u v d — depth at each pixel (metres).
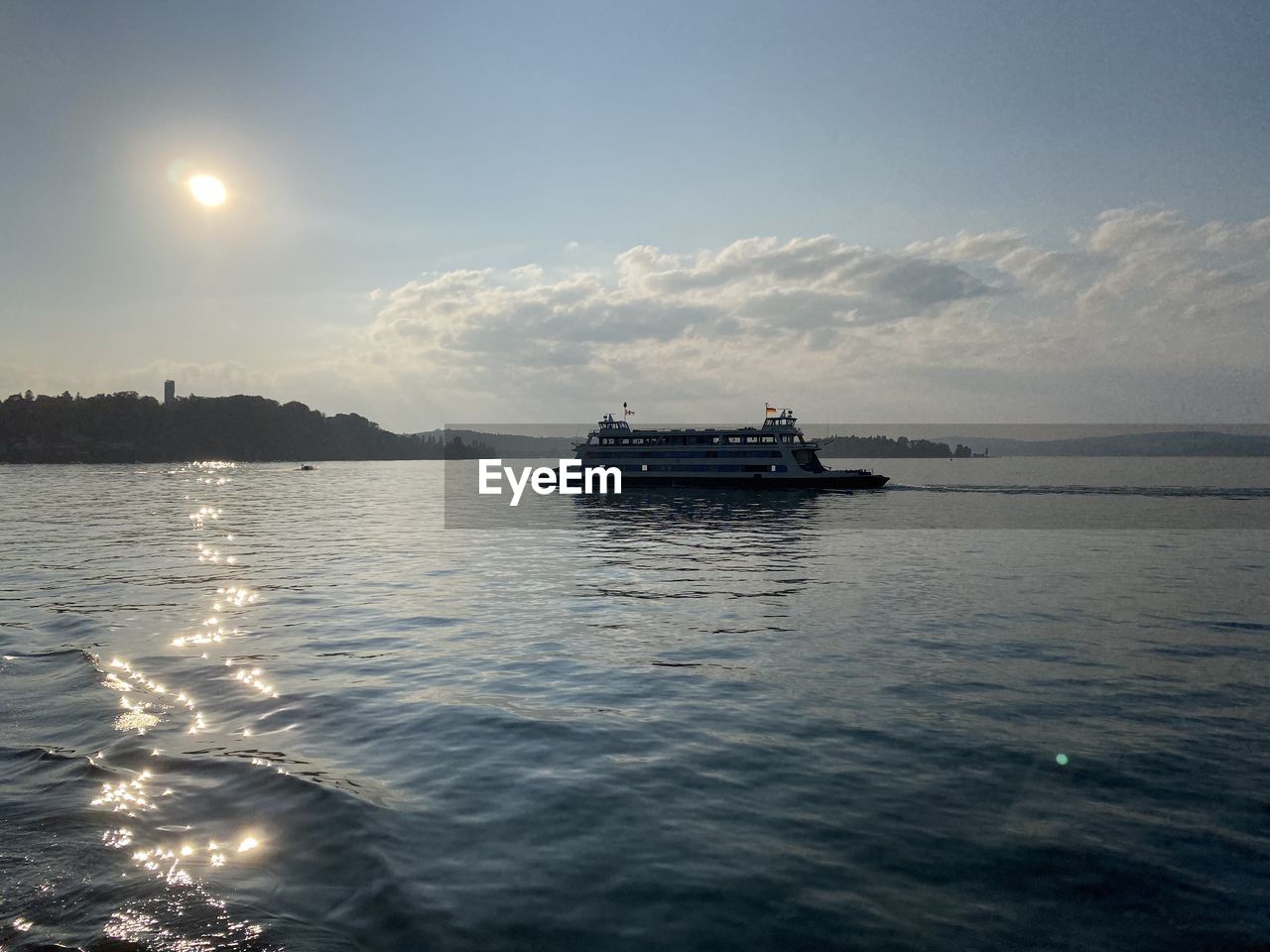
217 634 20.78
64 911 7.52
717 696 14.99
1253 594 27.02
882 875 8.34
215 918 7.45
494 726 13.25
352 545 44.91
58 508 79.50
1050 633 20.69
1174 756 11.80
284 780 10.77
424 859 8.67
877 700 14.68
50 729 12.84
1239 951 7.03
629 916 7.57
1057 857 8.72
